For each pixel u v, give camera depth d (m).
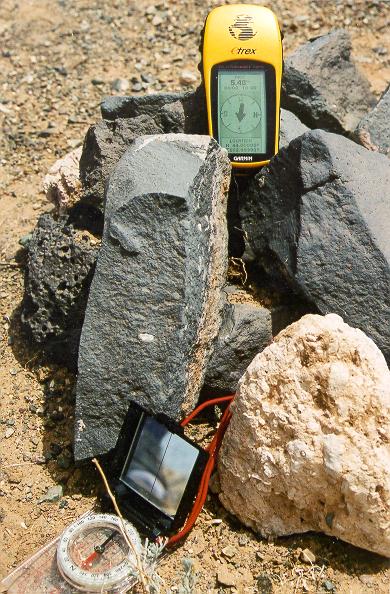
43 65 0.86
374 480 0.48
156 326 0.52
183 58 0.85
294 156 0.58
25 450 0.56
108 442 0.52
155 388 0.51
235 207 0.63
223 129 0.62
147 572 0.49
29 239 0.67
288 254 0.57
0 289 0.66
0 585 0.50
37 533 0.52
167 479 0.51
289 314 0.59
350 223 0.56
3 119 0.80
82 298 0.58
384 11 0.88
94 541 0.50
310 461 0.48
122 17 0.90
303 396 0.49
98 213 0.61
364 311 0.55
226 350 0.56
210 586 0.50
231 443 0.51
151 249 0.52
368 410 0.49
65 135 0.79
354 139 0.68
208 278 0.55
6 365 0.61
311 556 0.51
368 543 0.50
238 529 0.52
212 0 0.91
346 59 0.73
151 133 0.64
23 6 0.92
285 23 0.87
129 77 0.84
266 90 0.62
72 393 0.58
